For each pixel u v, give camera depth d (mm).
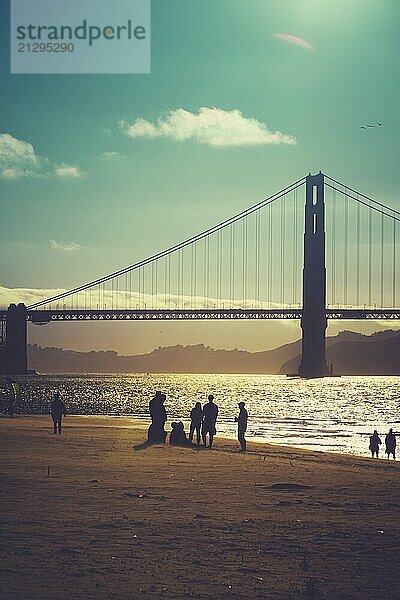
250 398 149625
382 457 42781
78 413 88125
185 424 65938
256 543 13227
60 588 10000
